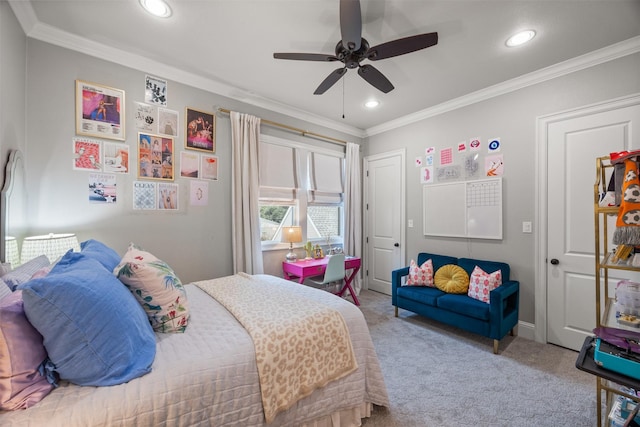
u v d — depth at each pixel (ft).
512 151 9.32
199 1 5.84
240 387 3.61
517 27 6.58
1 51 5.35
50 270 3.84
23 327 2.86
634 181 4.08
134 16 6.28
